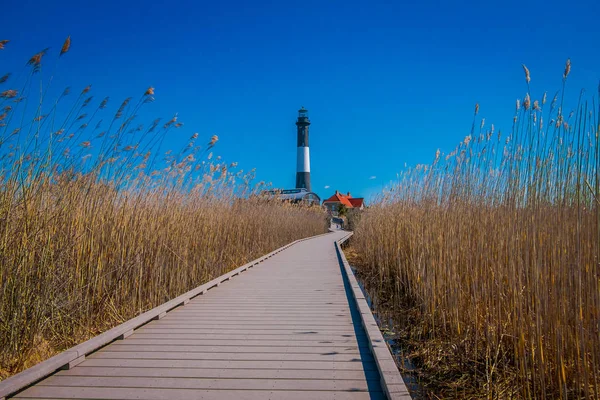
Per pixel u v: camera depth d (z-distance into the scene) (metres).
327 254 14.11
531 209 3.78
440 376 4.02
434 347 4.69
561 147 3.68
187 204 7.68
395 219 8.95
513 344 4.05
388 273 8.59
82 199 4.98
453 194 5.77
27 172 4.16
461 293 4.94
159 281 6.07
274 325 4.83
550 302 3.44
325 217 34.72
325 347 4.02
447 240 5.43
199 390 3.03
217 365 3.52
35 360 3.74
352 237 22.50
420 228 6.88
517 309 3.88
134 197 6.06
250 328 4.69
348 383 3.18
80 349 3.58
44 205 4.36
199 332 4.52
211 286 7.36
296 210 22.61
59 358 3.35
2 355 3.60
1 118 3.94
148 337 4.33
